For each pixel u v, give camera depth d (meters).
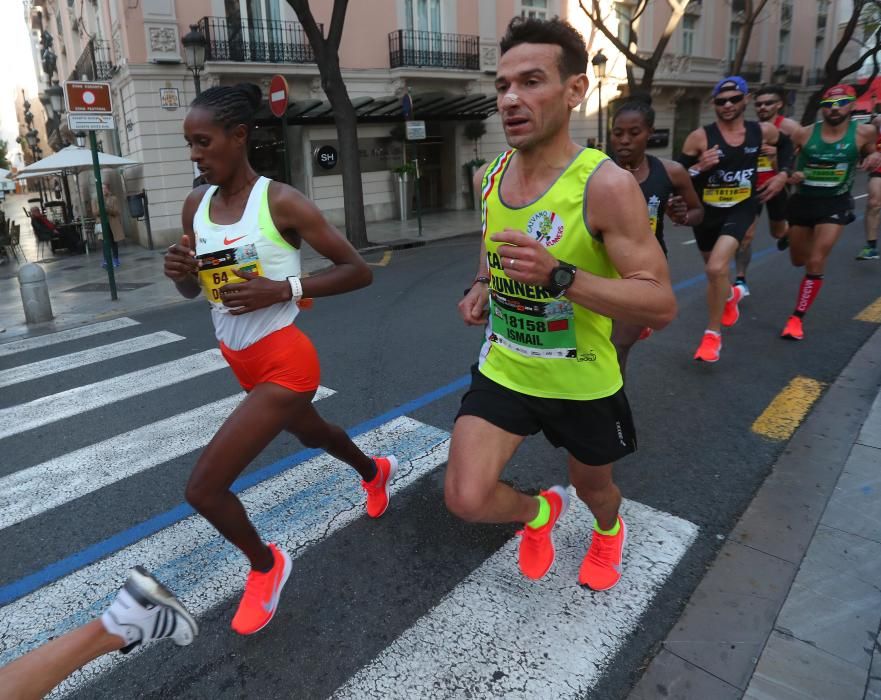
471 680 2.15
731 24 27.19
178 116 14.57
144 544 3.09
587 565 2.58
